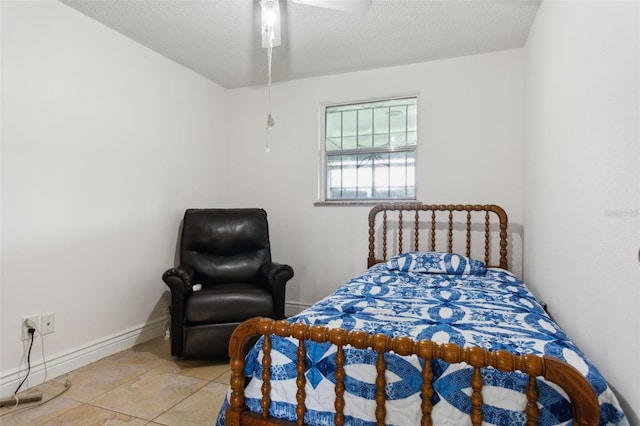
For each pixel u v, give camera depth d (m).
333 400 1.16
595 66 1.25
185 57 3.03
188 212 3.03
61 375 2.23
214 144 3.59
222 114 3.70
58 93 2.23
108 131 2.54
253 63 3.14
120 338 2.64
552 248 1.87
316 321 1.41
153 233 2.92
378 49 2.86
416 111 3.24
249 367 1.29
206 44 2.79
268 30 1.77
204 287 2.69
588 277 1.32
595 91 1.25
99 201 2.49
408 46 2.81
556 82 1.79
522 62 2.85
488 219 2.84
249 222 3.09
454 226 3.04
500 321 1.43
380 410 1.07
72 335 2.31
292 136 3.55
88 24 2.40
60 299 2.24
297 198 3.54
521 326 1.37
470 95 2.99
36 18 2.11
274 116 3.62
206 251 2.98
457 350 0.98
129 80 2.70
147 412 1.83
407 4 2.23
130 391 2.04
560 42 1.72
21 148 2.04
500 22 2.44
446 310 1.59
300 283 3.52
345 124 3.48
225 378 2.22
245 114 3.73
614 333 1.08
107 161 2.54
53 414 1.80
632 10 0.97
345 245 3.36
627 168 1.00
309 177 3.49
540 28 2.19
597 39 1.23
